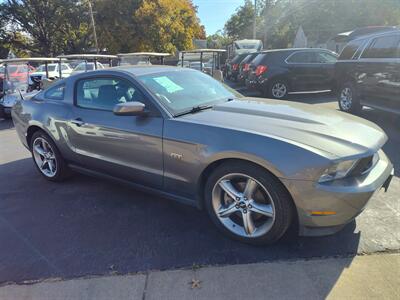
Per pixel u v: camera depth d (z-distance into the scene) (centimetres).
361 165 236
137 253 262
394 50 578
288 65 966
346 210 229
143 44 3173
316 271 231
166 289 222
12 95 916
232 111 305
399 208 309
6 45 3997
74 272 243
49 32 3825
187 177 283
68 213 336
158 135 290
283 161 230
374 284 216
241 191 265
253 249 261
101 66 1544
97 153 350
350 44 717
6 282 236
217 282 226
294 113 296
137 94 314
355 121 291
